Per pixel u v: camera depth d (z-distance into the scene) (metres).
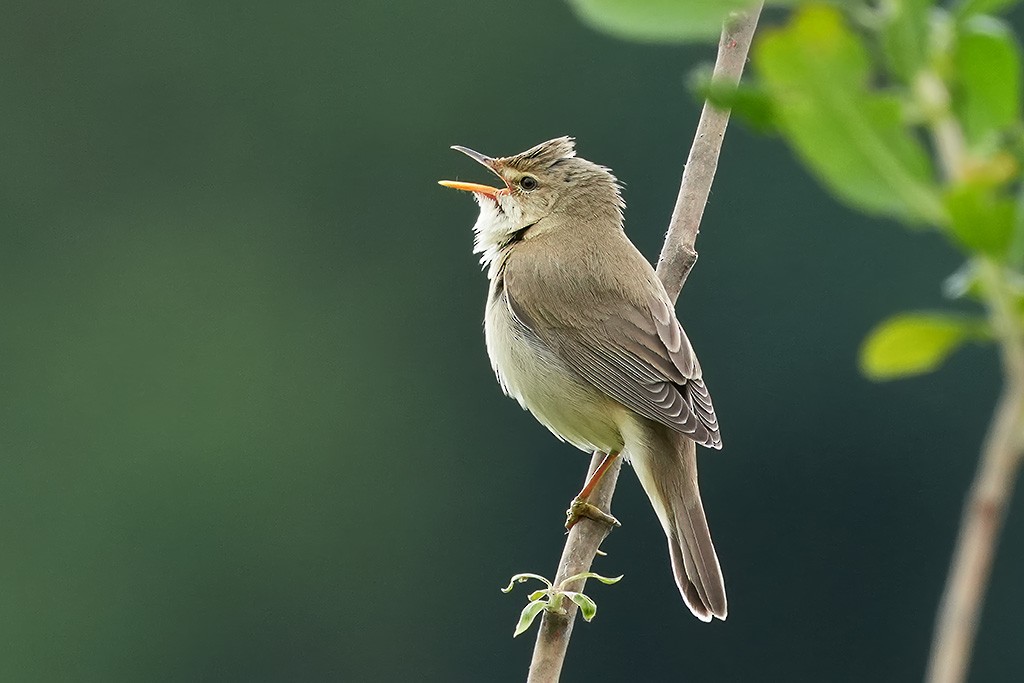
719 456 16.44
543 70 18.84
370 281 19.42
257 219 19.36
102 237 19.42
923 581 15.79
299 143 19.41
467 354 19.08
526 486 18.80
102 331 19.11
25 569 17.39
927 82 2.28
